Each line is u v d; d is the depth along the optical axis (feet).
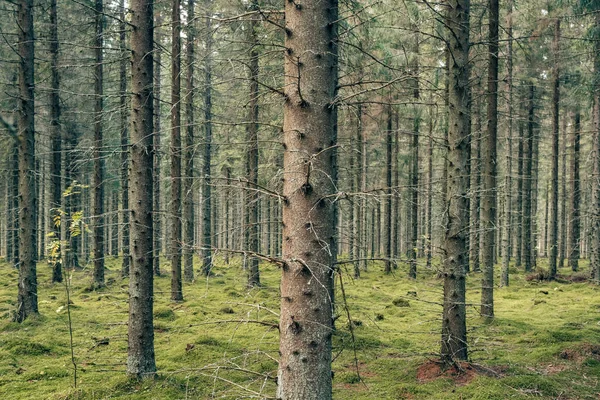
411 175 71.31
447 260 25.48
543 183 121.60
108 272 72.49
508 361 27.02
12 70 55.77
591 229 63.00
